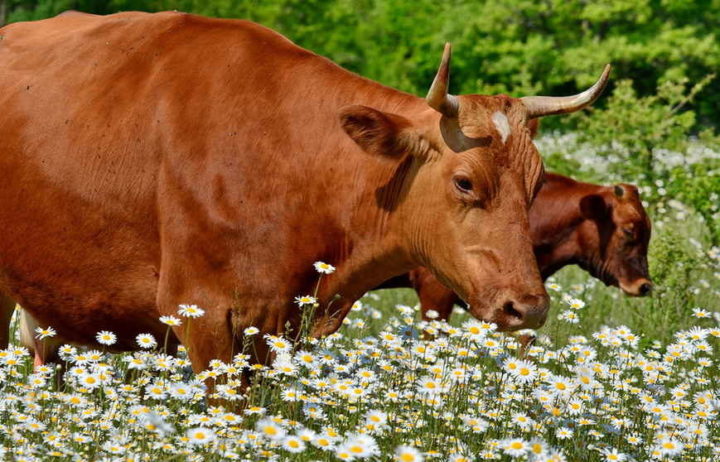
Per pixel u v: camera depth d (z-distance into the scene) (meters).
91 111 12.05
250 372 11.44
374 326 16.84
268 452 8.64
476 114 10.84
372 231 11.48
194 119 11.52
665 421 10.81
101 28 12.77
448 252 10.87
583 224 18.56
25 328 13.70
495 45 59.19
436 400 10.27
